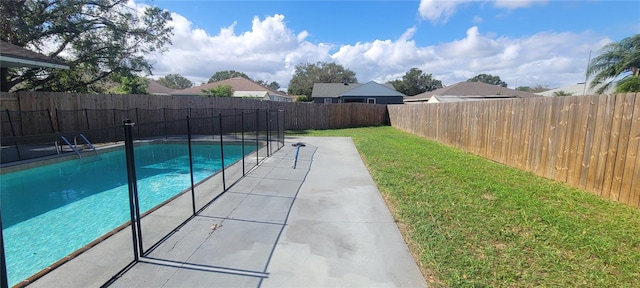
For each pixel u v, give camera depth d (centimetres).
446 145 995
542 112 550
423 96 3234
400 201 408
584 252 267
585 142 455
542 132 550
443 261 253
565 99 495
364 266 249
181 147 1124
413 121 1445
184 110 1380
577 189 462
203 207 393
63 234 388
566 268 242
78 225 419
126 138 250
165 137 1228
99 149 910
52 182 674
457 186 480
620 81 1441
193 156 991
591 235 299
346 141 1158
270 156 804
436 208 378
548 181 512
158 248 279
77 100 1080
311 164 689
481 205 388
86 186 641
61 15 1238
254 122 1588
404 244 288
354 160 741
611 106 410
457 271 238
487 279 227
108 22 1359
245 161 730
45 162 733
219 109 1478
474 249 273
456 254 264
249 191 470
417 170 596
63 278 230
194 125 1409
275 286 222
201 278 232
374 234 311
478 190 457
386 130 1697
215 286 222
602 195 425
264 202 416
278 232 316
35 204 516
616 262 250
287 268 246
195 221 346
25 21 1152
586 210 371
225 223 340
